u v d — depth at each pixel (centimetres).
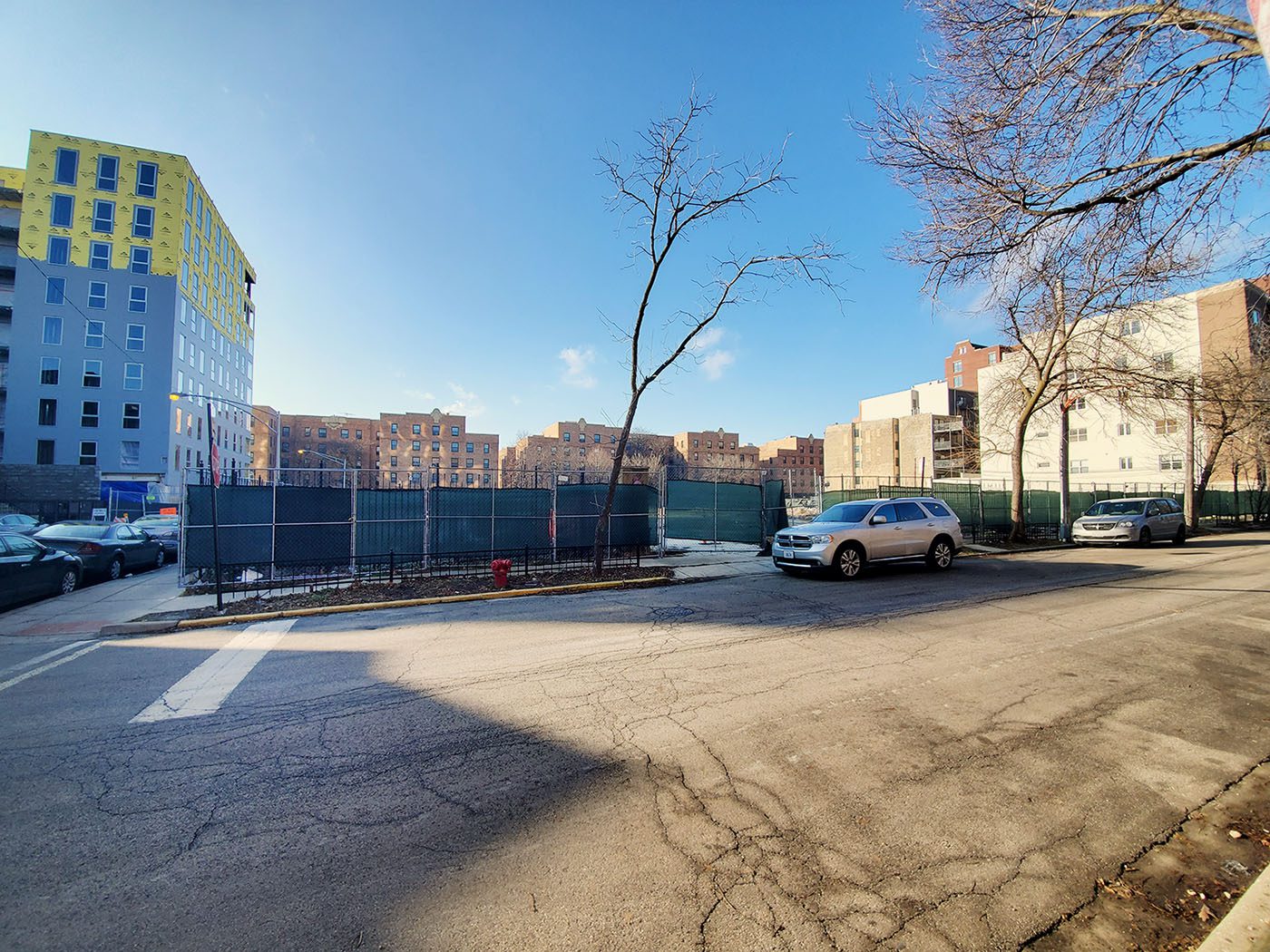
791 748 404
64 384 4425
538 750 409
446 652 685
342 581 1209
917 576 1219
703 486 1783
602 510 1421
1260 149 455
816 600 965
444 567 1353
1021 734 427
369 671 613
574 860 282
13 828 317
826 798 338
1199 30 432
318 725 463
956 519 1341
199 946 229
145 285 4659
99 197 4581
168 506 4216
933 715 463
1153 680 549
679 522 1741
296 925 240
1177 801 335
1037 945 225
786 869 273
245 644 753
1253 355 2028
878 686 533
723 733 430
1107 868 274
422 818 323
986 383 4562
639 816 321
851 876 267
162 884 268
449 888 263
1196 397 1570
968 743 413
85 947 229
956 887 260
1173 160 475
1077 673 571
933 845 292
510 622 849
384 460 9556
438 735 438
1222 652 643
